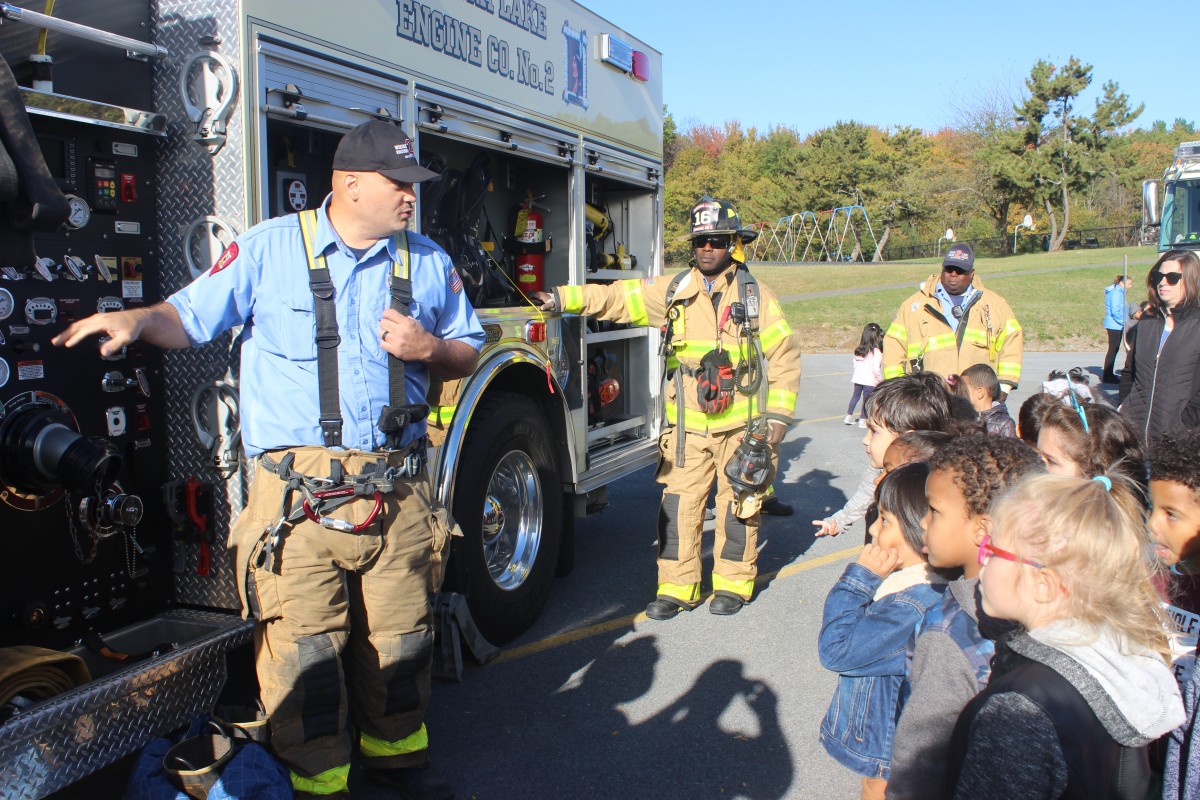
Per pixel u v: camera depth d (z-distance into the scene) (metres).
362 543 2.67
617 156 5.48
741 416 4.63
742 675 4.03
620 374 5.91
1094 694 1.41
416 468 2.80
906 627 2.03
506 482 4.44
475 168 4.52
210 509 3.02
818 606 4.89
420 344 2.65
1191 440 2.08
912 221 57.19
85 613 2.82
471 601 4.02
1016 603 1.52
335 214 2.70
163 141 2.94
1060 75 52.78
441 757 3.32
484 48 4.16
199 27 2.86
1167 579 2.10
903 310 5.80
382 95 3.51
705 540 6.28
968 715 1.50
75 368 2.76
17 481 2.55
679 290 4.61
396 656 2.83
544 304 4.56
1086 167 51.78
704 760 3.32
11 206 2.19
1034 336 21.72
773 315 4.64
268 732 2.68
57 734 2.28
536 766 3.27
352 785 3.13
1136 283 30.16
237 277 2.60
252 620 2.93
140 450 2.97
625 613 4.80
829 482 7.87
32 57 2.52
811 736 3.50
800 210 56.75
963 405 3.33
